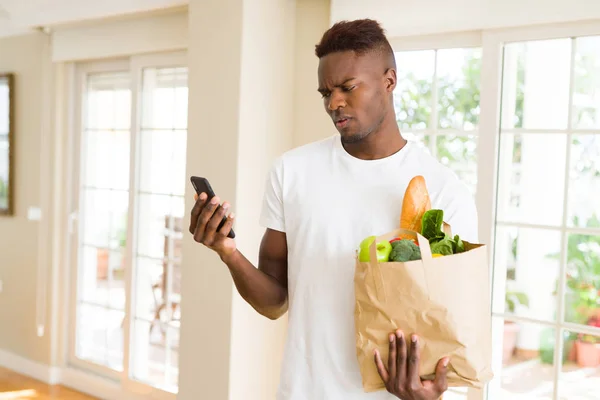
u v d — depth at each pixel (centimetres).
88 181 444
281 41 328
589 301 255
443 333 124
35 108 463
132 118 404
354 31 136
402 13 286
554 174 260
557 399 262
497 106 267
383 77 139
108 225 430
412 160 144
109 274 429
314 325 143
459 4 271
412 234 129
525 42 263
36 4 424
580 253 255
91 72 438
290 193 149
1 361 491
